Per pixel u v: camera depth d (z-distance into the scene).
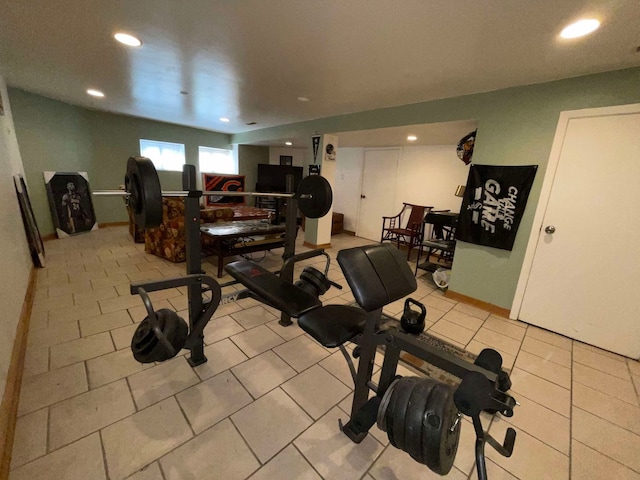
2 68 2.75
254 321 2.48
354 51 2.04
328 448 1.35
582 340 2.42
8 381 1.45
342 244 5.55
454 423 1.01
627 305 2.21
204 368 1.84
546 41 1.71
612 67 2.02
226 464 1.24
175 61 2.42
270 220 4.55
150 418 1.44
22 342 1.86
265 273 2.00
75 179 4.85
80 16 1.73
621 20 1.45
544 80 2.33
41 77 3.04
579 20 1.48
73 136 4.79
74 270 3.31
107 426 1.38
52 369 1.73
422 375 1.93
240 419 1.47
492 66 2.13
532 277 2.62
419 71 2.32
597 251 2.29
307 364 1.94
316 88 2.93
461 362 0.99
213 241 3.68
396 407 1.01
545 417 1.62
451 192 4.97
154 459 1.24
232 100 3.63
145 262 3.71
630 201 2.13
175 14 1.67
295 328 2.39
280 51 2.11
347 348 2.14
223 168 7.27
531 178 2.49
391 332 1.18
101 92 3.62
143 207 1.42
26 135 4.09
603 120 2.15
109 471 1.18
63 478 1.14
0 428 1.20
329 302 3.06
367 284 1.13
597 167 2.22
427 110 3.12
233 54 2.21
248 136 6.33
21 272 2.42
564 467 1.34
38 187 4.31
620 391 1.85
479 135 2.76
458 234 3.03
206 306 1.83
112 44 2.13
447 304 3.05
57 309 2.43
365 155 6.16
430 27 1.66
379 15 1.57
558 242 2.46
